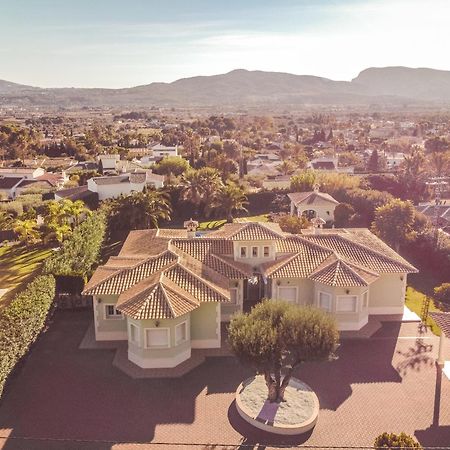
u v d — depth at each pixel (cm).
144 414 2664
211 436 2497
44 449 2400
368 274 3612
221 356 3266
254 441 2466
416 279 4812
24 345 3089
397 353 3306
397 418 2636
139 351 3114
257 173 11788
